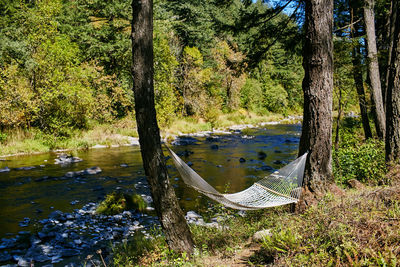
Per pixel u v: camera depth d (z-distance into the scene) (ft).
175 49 85.56
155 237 17.69
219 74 103.50
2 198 27.14
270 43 31.37
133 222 22.61
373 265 7.83
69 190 30.07
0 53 47.96
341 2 35.70
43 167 38.73
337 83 31.99
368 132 38.70
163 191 12.81
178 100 87.04
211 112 91.71
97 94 62.18
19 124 50.93
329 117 15.76
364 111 38.75
